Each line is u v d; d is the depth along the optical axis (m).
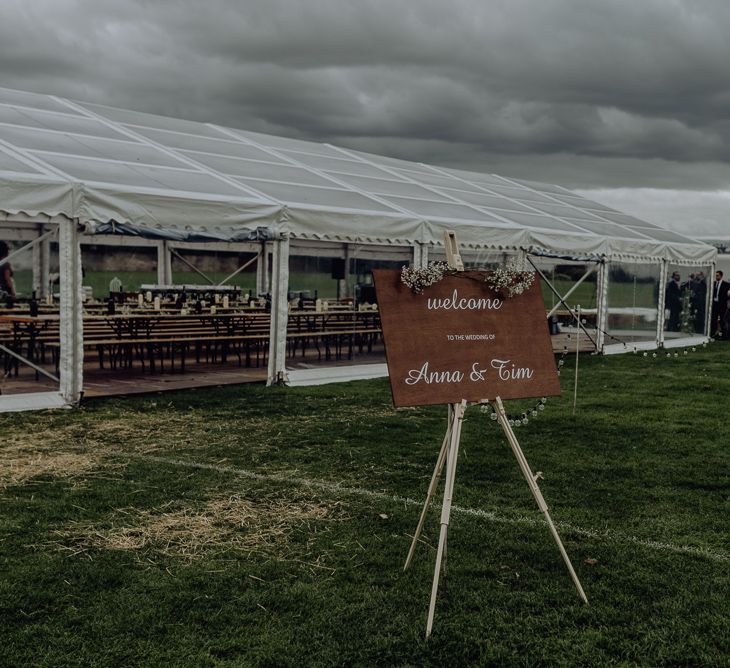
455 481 5.37
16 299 12.48
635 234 16.08
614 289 15.84
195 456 5.93
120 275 16.25
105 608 3.32
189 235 11.74
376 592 3.55
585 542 4.22
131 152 10.12
